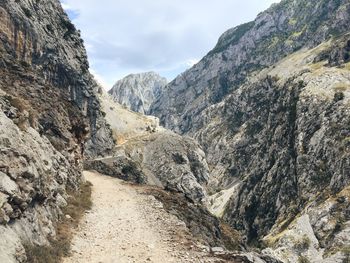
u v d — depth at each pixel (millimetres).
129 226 24594
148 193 37188
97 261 17938
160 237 22797
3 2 73312
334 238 121000
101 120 120062
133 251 19828
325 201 135875
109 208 29469
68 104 39781
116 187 41094
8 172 16531
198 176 141250
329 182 148125
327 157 155750
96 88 164625
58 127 32938
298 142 173000
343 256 111375
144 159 132250
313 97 185125
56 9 98812
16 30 74125
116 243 20922
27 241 15930
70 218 23469
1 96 22438
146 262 18297
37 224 17781
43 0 92188
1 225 14352
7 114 21234
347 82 188625
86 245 20000
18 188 16375
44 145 26156
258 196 179875
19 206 16250
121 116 163000
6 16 72812
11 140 17969
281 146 189375
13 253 13781
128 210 29344
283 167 176500
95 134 114125
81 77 99812
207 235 31172
